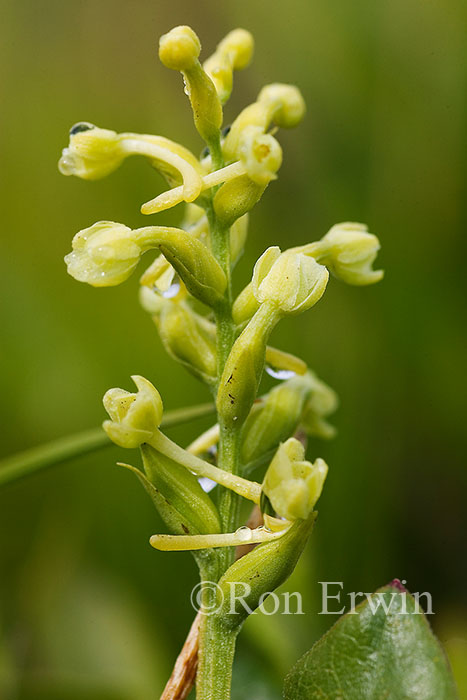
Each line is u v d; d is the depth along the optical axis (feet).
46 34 0.91
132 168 0.87
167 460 0.61
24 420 0.84
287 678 0.60
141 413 0.60
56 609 0.77
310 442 0.81
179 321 0.64
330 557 0.80
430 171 0.85
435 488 0.82
